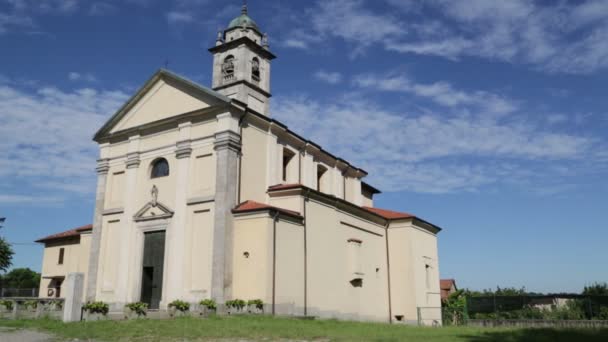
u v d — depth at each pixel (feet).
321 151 119.03
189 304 80.59
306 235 93.09
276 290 82.99
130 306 72.95
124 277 96.89
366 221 116.57
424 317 120.47
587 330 64.90
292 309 85.76
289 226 88.99
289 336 55.16
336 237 103.04
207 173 92.07
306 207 94.73
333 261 100.53
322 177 124.47
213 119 93.86
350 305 104.17
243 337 53.72
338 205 104.99
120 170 105.81
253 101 111.86
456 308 130.00
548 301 109.81
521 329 69.31
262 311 79.30
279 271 84.38
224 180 88.12
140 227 98.02
